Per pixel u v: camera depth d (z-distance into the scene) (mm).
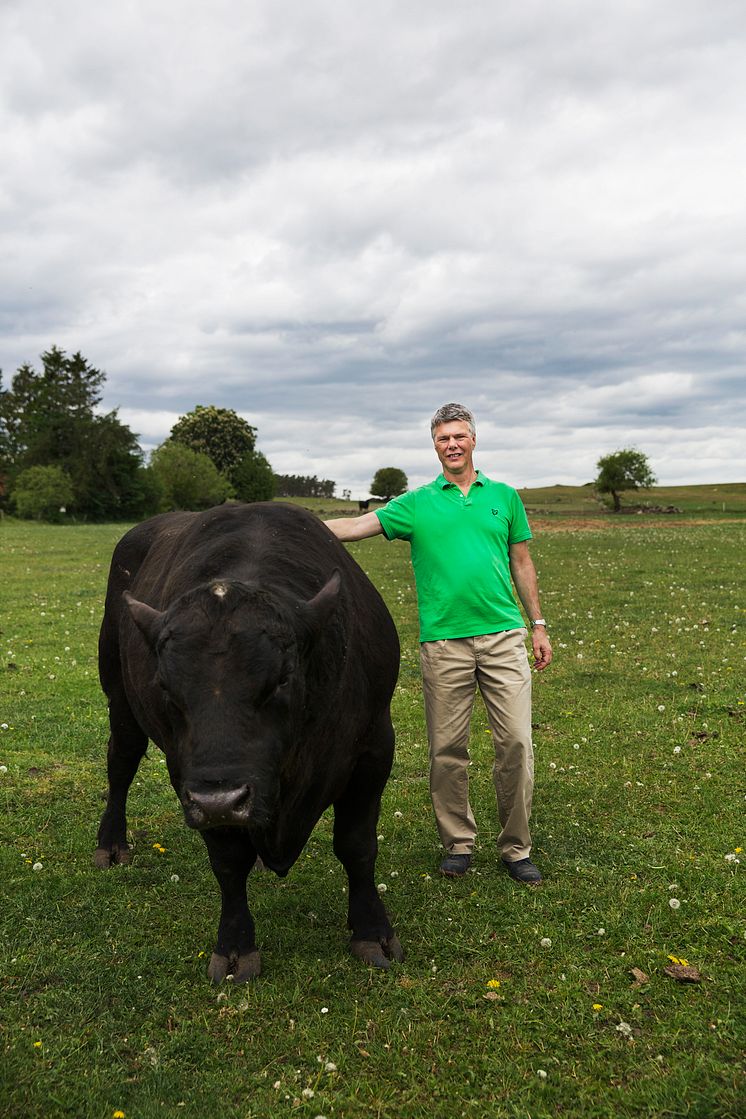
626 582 17734
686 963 4176
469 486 5477
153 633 3572
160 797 6832
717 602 14906
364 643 4379
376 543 30750
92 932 4691
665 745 7684
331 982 4156
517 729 5219
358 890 4480
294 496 119625
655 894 4895
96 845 5859
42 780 7160
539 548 25688
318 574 4246
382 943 4426
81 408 74375
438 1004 3936
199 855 5727
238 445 104438
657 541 27391
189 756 3238
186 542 4602
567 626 13539
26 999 4047
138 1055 3639
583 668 10734
